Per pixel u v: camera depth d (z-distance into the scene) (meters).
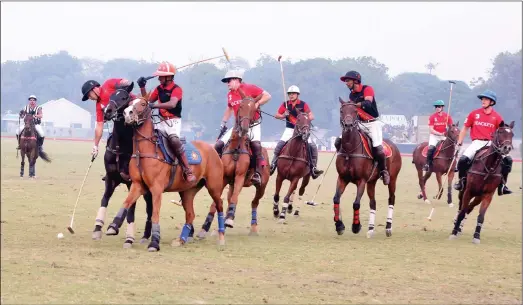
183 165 11.62
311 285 9.48
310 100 95.44
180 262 10.59
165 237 13.26
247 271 10.19
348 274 10.30
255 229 14.09
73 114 109.81
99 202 18.86
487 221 18.09
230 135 13.36
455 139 21.23
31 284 8.77
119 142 11.76
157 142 11.36
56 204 17.89
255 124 13.46
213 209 13.38
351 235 14.55
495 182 13.85
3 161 36.00
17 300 8.05
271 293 8.91
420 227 16.28
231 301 8.40
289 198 16.41
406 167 45.25
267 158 14.34
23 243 11.84
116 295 8.41
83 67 152.62
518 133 94.81
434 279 10.22
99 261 10.35
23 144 25.91
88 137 105.44
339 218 14.20
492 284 10.05
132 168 11.38
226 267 10.41
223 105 97.44
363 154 13.74
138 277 9.38
